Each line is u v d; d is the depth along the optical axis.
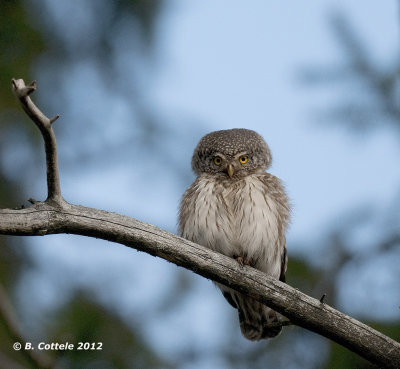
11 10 11.45
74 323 10.59
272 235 11.32
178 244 9.00
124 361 11.38
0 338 10.87
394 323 11.78
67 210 8.28
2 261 13.05
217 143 12.55
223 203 11.30
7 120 13.75
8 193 14.19
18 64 12.48
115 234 8.59
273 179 11.91
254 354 12.69
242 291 9.38
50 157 7.86
